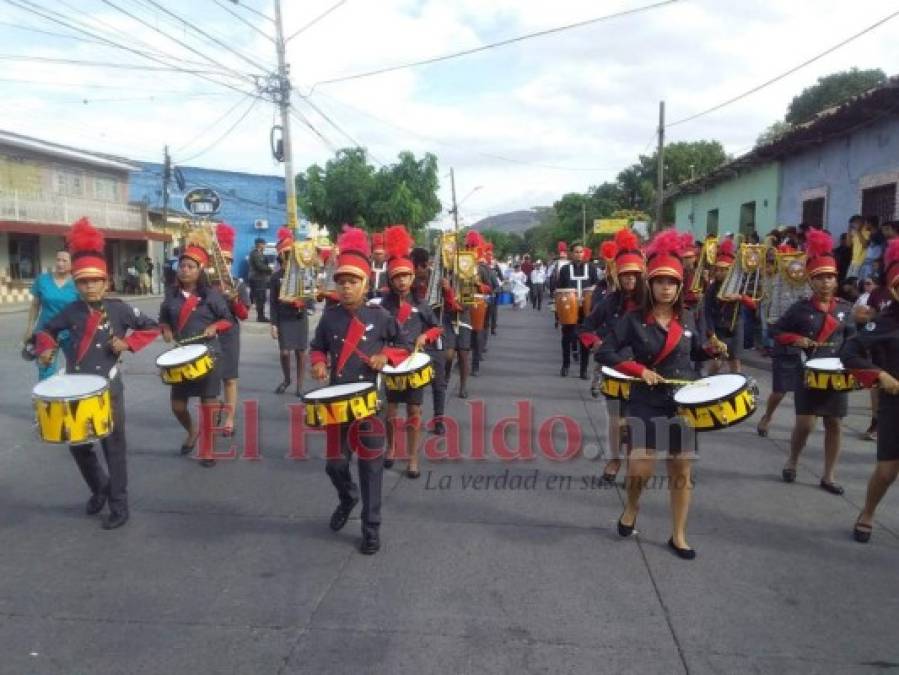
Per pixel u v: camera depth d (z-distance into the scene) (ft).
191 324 22.09
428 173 99.81
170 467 21.56
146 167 123.34
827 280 19.48
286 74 62.95
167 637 12.14
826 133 48.06
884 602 13.35
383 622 12.61
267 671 11.17
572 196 205.26
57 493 19.22
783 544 15.97
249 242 123.95
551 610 13.03
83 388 15.83
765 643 11.95
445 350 26.91
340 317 16.34
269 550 15.66
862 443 24.23
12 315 71.67
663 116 95.50
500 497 19.02
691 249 26.43
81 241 17.29
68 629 12.40
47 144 88.89
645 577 14.34
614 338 15.38
